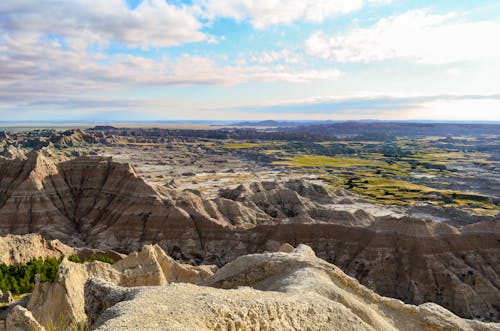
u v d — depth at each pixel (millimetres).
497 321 72438
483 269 81562
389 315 42969
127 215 102625
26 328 40219
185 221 99625
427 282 79438
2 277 65062
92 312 32781
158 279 58688
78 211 111375
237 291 33844
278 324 28766
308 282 40656
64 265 53094
